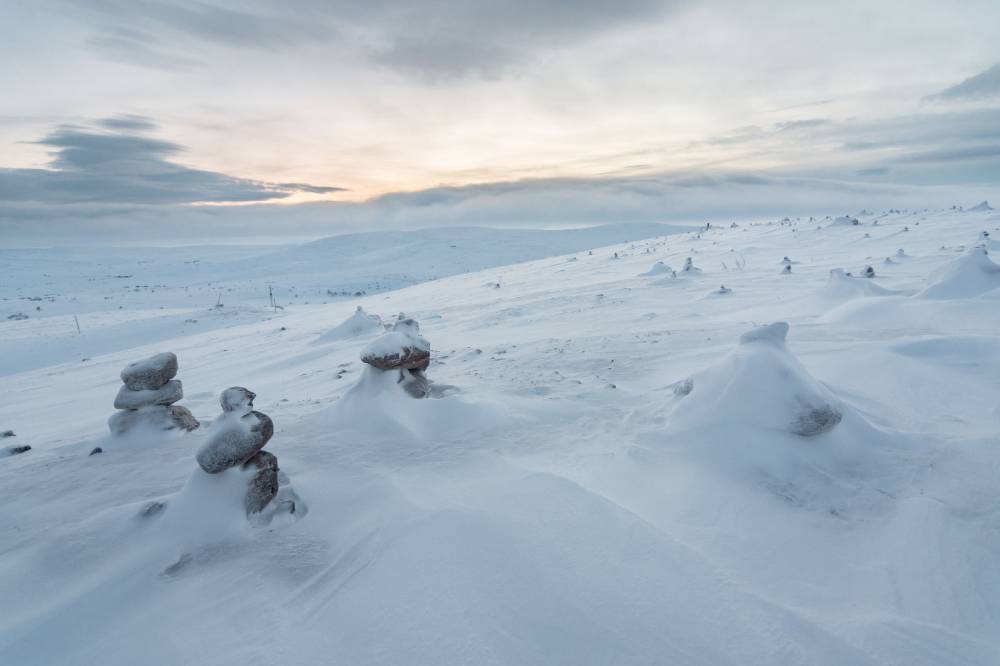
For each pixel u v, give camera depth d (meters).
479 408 6.55
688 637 2.59
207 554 3.89
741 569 3.33
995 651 2.53
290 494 4.62
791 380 5.16
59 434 9.55
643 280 29.55
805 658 2.45
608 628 2.65
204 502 4.33
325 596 3.20
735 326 12.78
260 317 51.50
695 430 5.25
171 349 31.14
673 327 14.05
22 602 3.48
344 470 5.17
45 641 3.08
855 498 4.20
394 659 2.56
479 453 5.39
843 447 4.91
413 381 7.41
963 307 11.22
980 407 5.86
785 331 5.96
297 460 5.52
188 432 7.07
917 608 2.93
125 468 5.79
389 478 4.82
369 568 3.36
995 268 12.95
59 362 38.94
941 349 7.98
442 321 22.55
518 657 2.50
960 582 3.10
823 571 3.32
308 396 9.95
